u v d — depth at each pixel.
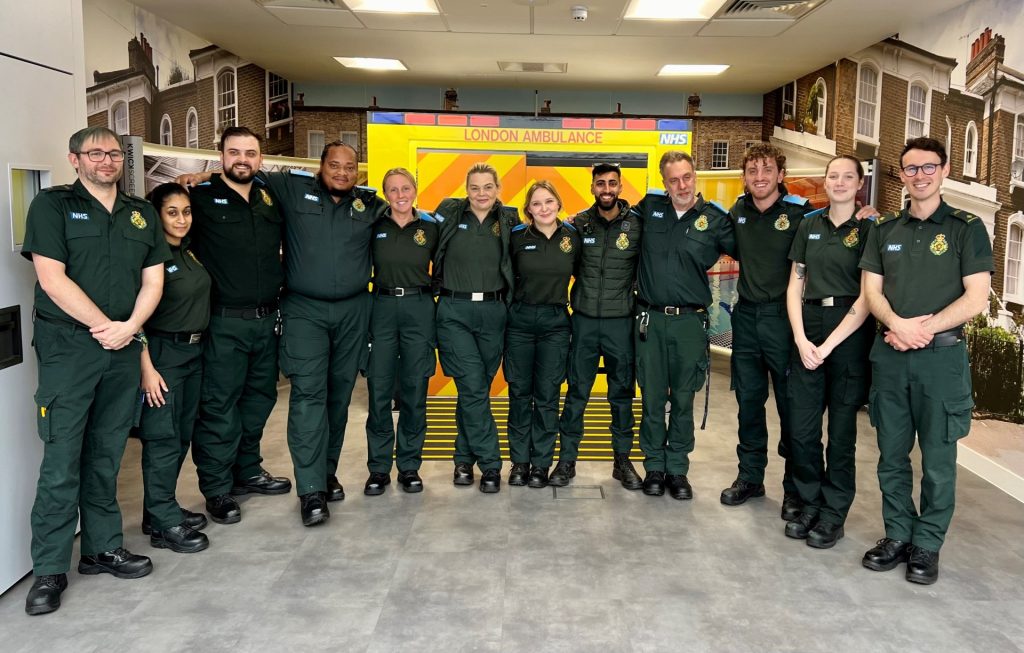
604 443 4.45
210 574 2.88
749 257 3.42
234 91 8.03
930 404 2.80
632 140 4.70
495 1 5.72
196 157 5.82
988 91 4.84
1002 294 4.46
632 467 3.87
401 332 3.65
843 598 2.71
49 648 2.36
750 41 6.88
